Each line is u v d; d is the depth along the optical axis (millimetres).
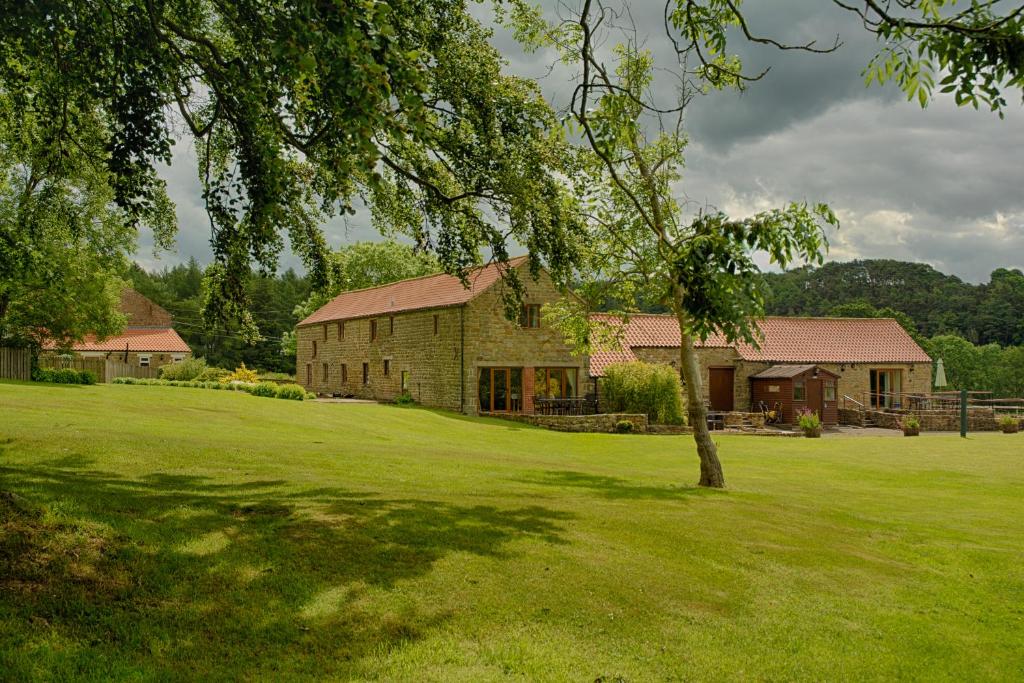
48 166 11617
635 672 5629
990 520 13031
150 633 5422
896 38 6348
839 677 5949
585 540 8625
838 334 45156
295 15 5434
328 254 10867
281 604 6074
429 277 42250
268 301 82875
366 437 20609
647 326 41375
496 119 9789
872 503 14406
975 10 5961
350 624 5898
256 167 7812
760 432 33875
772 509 12008
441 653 5594
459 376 33812
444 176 11016
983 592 8484
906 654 6523
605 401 34875
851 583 8359
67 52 8375
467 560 7406
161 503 8172
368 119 5246
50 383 28328
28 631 5164
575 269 12203
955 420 38719
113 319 35906
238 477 10680
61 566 6070
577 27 11438
